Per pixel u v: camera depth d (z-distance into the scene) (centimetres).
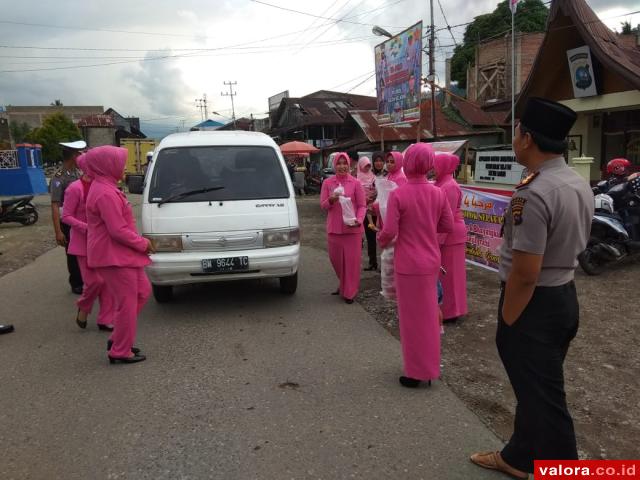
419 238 362
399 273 366
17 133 7250
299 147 2322
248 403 355
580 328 484
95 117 5009
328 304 586
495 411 340
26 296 655
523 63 2591
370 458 288
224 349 455
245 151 607
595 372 393
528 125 229
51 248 1049
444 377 393
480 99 2803
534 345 237
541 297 233
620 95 1246
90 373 411
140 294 433
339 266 586
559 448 240
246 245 540
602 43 1206
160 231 529
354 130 2773
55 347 471
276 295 623
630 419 326
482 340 469
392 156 587
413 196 360
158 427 325
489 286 645
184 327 514
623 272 677
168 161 585
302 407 348
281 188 581
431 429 317
